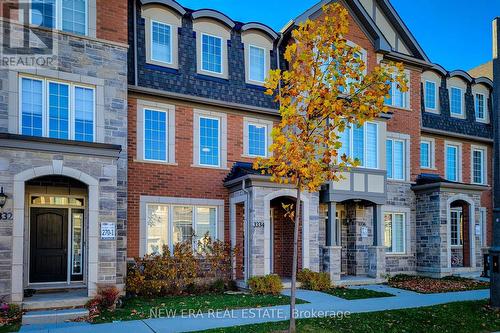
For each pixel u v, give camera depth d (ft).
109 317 32.45
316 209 50.39
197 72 50.55
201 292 45.37
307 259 49.03
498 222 38.75
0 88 35.53
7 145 33.06
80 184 42.86
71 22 39.70
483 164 74.33
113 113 40.57
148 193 46.52
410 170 63.31
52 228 43.04
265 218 46.09
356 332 29.17
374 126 56.90
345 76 29.60
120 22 41.83
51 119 37.86
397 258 60.59
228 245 49.39
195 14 50.88
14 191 33.12
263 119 54.08
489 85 76.18
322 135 30.55
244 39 54.34
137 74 46.50
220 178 50.83
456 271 59.67
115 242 36.63
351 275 57.11
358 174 54.24
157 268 43.14
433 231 59.98
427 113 68.28
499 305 37.65
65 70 38.42
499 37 40.57
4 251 32.35
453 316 34.78
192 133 49.73
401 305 38.63
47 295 36.60
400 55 62.49
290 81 29.32
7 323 30.76
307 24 29.09
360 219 57.93
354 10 58.54
